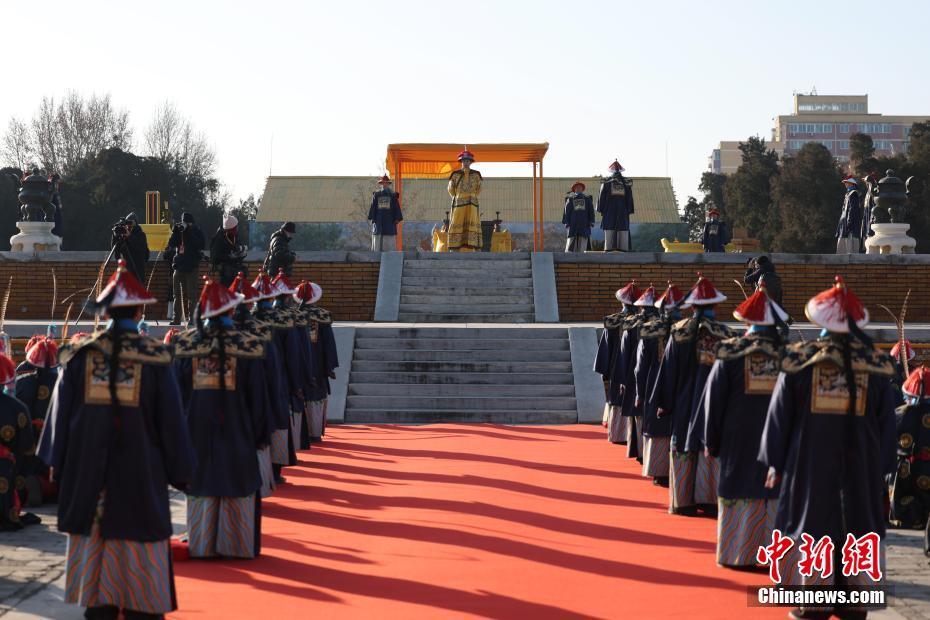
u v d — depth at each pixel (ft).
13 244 94.68
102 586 20.74
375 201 103.65
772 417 22.02
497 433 58.49
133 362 21.02
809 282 90.79
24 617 22.71
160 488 21.18
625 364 47.75
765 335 27.09
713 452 27.17
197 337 28.73
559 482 41.52
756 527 26.66
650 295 47.32
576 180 212.23
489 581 25.68
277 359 29.55
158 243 109.91
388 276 90.68
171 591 21.24
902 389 34.60
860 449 21.35
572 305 91.56
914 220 208.44
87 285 90.99
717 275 91.09
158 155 259.19
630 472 44.21
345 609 23.04
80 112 254.47
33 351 36.40
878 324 83.66
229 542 27.89
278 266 70.44
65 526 20.77
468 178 105.60
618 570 26.86
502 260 92.68
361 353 69.97
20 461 33.71
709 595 24.35
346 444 53.52
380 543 30.12
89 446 20.80
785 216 229.25
